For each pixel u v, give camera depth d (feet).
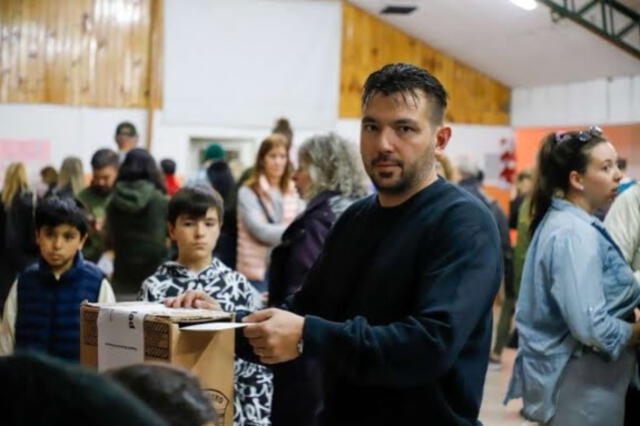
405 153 5.74
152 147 29.78
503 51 29.17
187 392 3.64
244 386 8.75
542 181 9.22
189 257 9.28
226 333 5.92
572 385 8.82
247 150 30.58
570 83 28.40
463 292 5.42
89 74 29.19
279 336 5.38
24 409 2.44
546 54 27.40
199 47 30.01
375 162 5.81
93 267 10.07
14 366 2.55
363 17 31.12
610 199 9.07
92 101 29.25
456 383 5.65
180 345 5.70
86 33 29.07
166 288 9.08
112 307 6.23
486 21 27.12
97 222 16.52
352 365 5.35
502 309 21.16
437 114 5.85
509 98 32.42
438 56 31.86
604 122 26.55
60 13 28.81
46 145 28.89
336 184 10.73
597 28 22.80
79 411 2.43
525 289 9.19
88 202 17.07
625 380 8.86
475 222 5.65
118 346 6.02
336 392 5.99
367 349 5.30
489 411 17.17
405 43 31.55
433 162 5.91
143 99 29.68
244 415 8.71
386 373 5.32
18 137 28.68
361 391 5.83
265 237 14.44
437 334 5.29
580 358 8.79
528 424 15.87
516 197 23.40
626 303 8.84
